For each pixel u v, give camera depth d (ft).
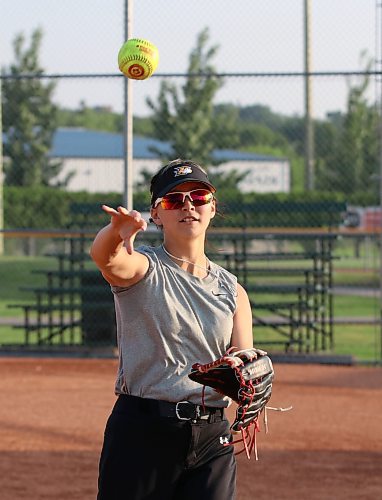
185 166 26.71
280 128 357.00
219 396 26.66
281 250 225.97
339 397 72.28
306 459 53.06
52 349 93.25
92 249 24.71
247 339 27.43
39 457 52.65
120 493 26.37
